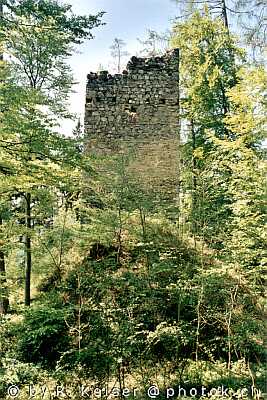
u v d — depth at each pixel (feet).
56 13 31.12
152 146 52.08
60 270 38.78
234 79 56.24
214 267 34.19
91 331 29.35
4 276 28.91
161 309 32.86
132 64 53.93
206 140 57.31
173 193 50.37
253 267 31.68
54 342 30.73
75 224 41.22
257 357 30.73
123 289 32.96
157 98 53.31
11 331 30.53
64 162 25.62
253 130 32.86
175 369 30.45
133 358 29.19
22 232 30.30
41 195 32.76
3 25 28.58
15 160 24.94
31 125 23.43
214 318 32.07
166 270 33.71
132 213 39.91
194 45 58.29
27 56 39.68
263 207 31.14
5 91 23.90
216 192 37.47
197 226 39.34
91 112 52.95
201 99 57.77
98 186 39.91
